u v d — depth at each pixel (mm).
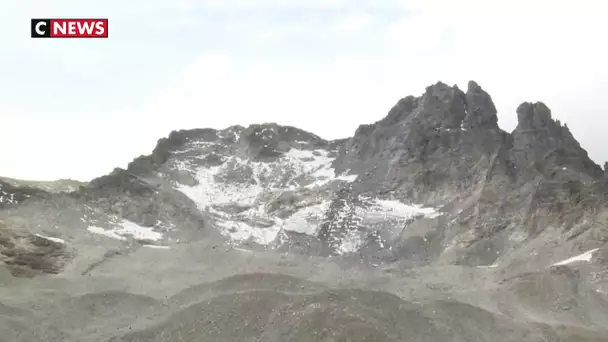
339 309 76938
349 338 72000
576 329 84062
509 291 95562
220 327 77375
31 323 79312
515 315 87812
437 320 79938
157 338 76750
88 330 80750
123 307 86812
